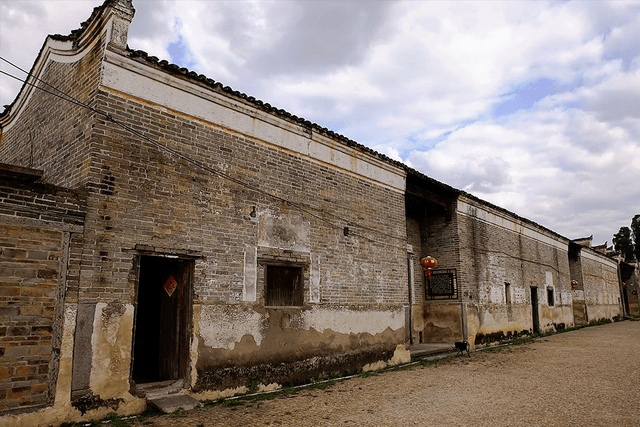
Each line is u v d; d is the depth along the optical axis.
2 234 6.11
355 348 11.18
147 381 8.09
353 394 8.62
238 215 8.98
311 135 10.91
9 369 5.95
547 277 24.80
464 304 16.42
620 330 25.00
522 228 22.61
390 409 7.44
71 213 6.72
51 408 6.19
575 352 14.85
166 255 7.75
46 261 6.41
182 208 8.07
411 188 15.14
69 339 6.48
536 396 8.30
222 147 8.90
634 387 8.91
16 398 5.95
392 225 13.15
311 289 10.30
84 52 8.10
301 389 9.12
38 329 6.23
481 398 8.20
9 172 6.15
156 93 8.01
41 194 6.48
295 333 9.75
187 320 8.04
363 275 11.80
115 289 7.04
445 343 16.47
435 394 8.59
